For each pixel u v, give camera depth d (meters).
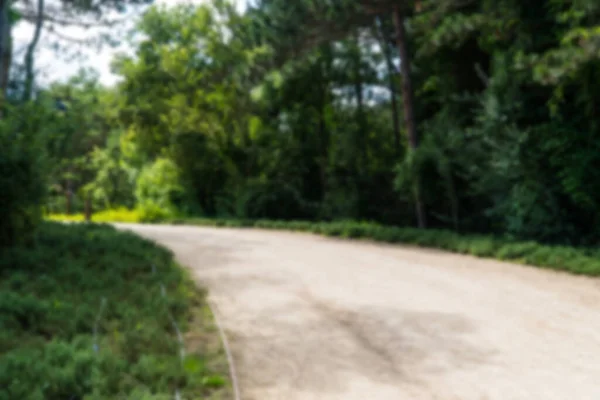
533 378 5.32
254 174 33.31
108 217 34.59
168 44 38.50
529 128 14.73
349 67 32.22
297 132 33.38
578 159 13.57
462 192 18.98
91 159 49.69
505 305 8.27
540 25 16.02
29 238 10.95
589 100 13.19
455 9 19.14
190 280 9.98
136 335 6.11
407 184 19.89
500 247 13.84
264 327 7.28
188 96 35.53
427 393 5.03
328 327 7.26
